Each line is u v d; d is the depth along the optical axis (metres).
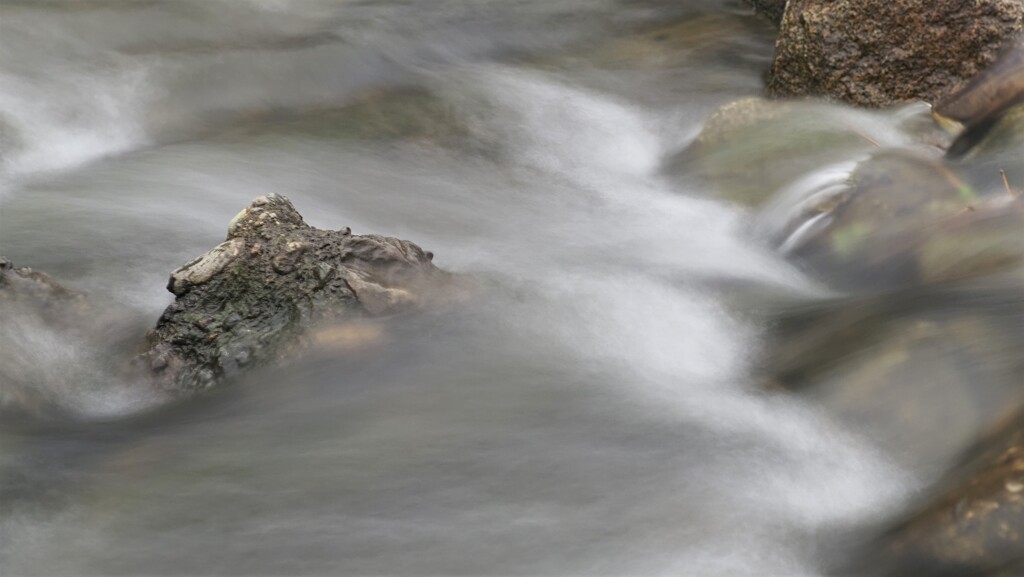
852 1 10.49
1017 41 10.07
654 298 7.07
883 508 4.74
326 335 5.96
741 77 12.39
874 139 9.38
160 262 7.46
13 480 5.11
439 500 4.94
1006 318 5.47
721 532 4.68
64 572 4.54
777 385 5.76
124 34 12.30
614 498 4.91
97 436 5.54
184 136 10.73
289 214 6.53
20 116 10.38
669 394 5.80
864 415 5.27
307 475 5.13
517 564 4.54
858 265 7.36
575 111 11.60
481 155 10.49
